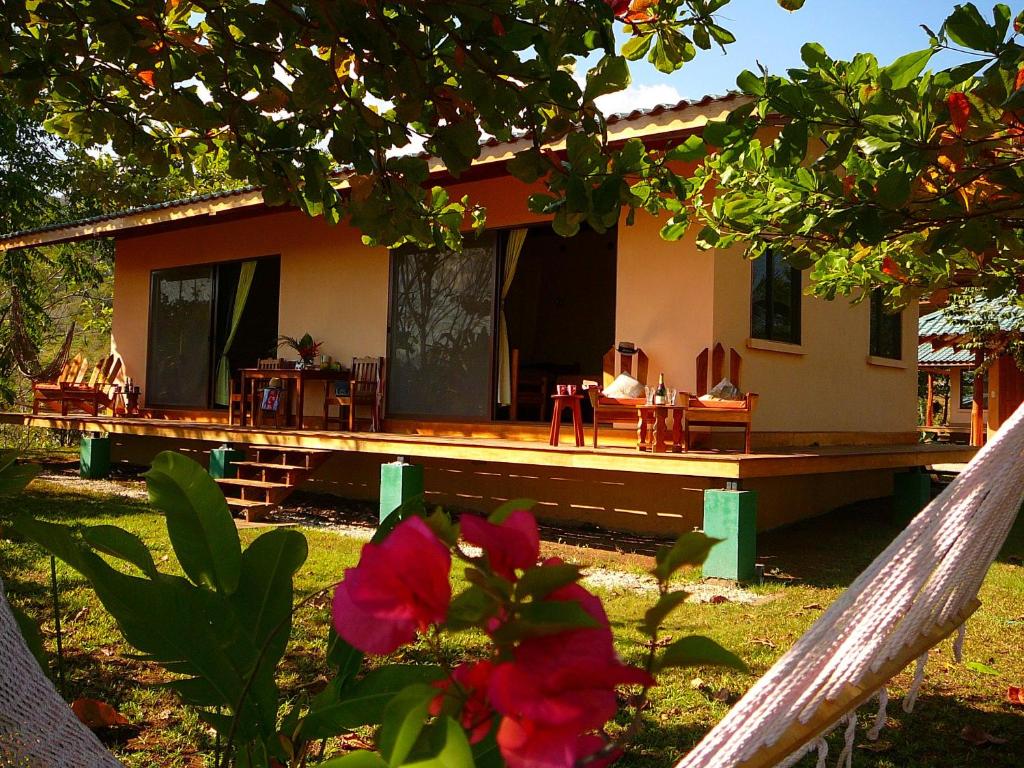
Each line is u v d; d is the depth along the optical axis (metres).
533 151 2.83
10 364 16.22
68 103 3.53
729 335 7.67
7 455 1.77
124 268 13.00
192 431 9.98
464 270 9.09
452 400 9.13
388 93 3.05
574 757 0.67
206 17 3.00
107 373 12.96
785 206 3.59
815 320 9.06
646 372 7.82
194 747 2.95
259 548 1.53
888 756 3.06
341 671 1.45
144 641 1.38
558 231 3.01
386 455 9.74
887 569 1.41
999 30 2.39
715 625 4.71
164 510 1.47
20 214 16.58
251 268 11.37
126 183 19.02
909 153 2.75
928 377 19.53
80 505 8.50
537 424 8.50
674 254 7.71
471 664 0.78
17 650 1.09
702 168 4.16
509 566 0.77
